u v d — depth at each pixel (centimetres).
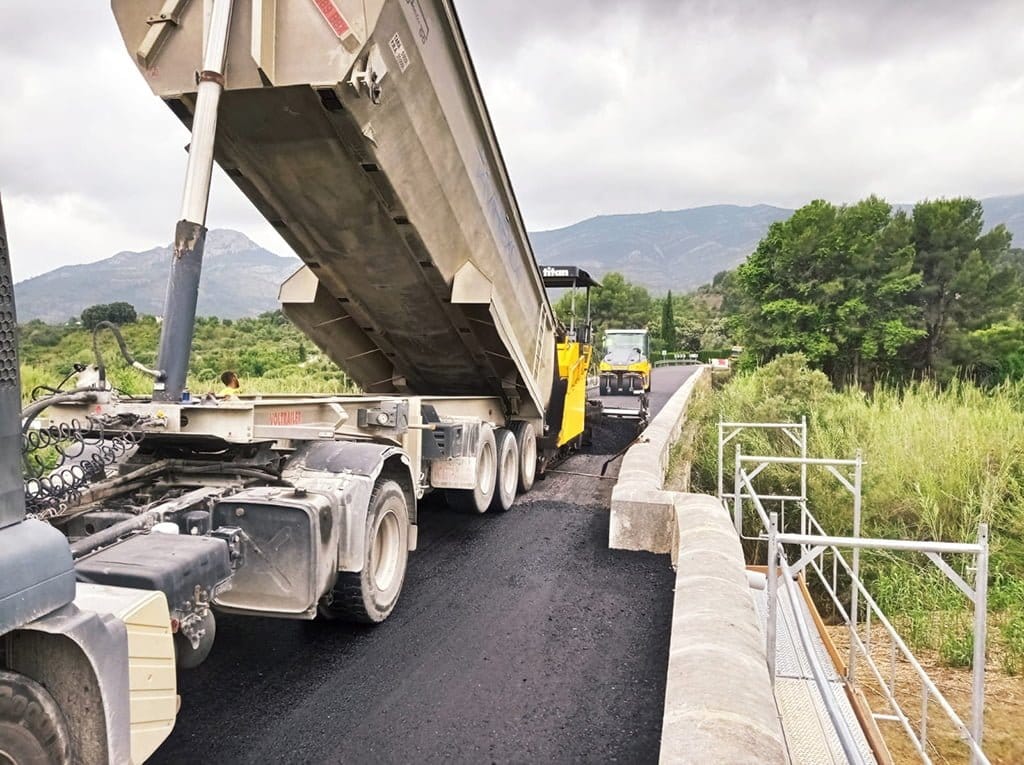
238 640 487
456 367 884
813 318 3694
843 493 1180
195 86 510
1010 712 702
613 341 2864
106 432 411
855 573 658
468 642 486
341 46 496
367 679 429
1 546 200
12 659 218
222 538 380
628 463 920
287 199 615
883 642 891
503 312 799
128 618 241
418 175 614
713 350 7550
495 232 769
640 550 708
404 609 547
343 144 554
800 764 431
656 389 3231
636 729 375
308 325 784
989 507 1070
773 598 395
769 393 1812
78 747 226
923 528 1117
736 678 331
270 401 452
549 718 385
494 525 816
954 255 3666
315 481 455
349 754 348
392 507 529
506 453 899
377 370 905
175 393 445
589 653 470
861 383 3684
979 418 1409
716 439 1525
